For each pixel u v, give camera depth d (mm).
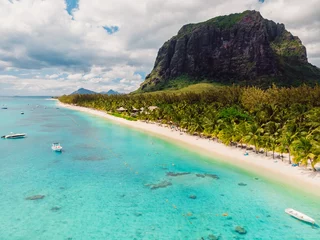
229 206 39375
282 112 86062
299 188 44344
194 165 59344
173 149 74375
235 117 85688
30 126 119312
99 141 86188
